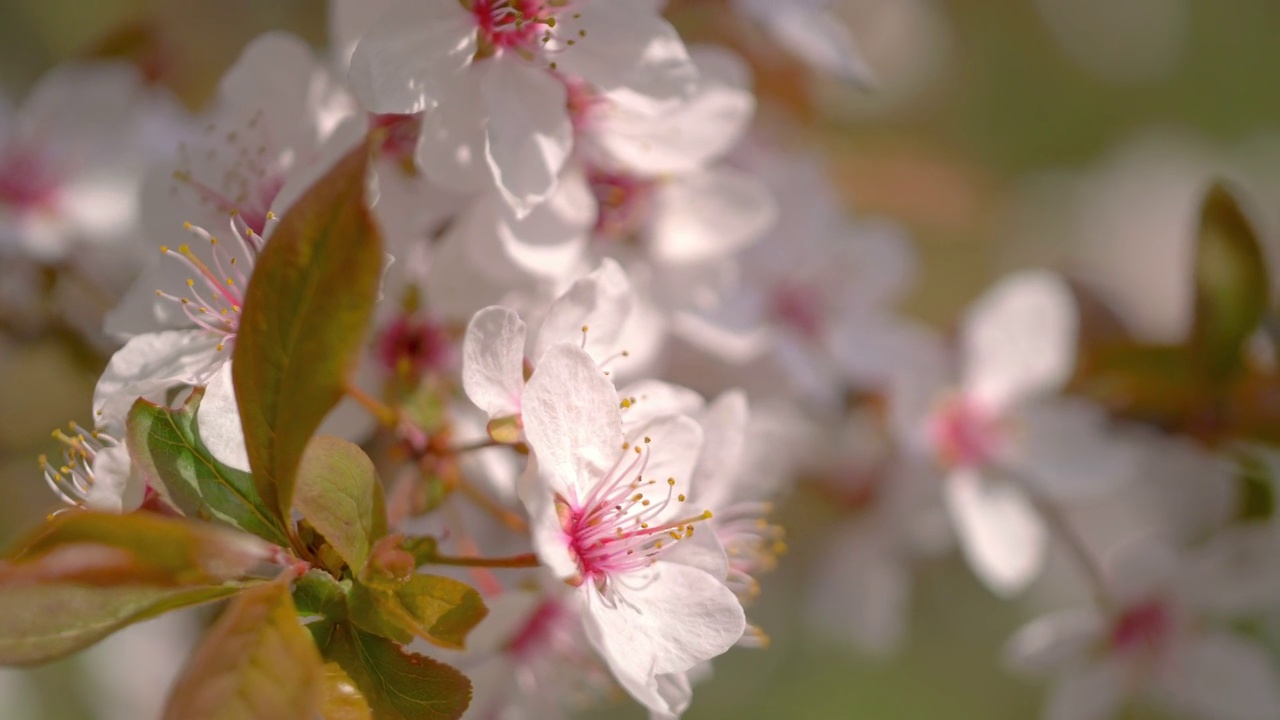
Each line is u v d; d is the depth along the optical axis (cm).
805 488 32
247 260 25
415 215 25
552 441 23
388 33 24
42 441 30
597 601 24
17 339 29
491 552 25
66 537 22
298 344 23
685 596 24
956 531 31
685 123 26
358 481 23
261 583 23
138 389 24
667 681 24
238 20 35
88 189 29
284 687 22
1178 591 30
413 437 25
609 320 24
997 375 30
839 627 33
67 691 37
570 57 25
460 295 25
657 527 24
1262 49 61
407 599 23
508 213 25
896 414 30
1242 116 61
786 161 30
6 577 22
